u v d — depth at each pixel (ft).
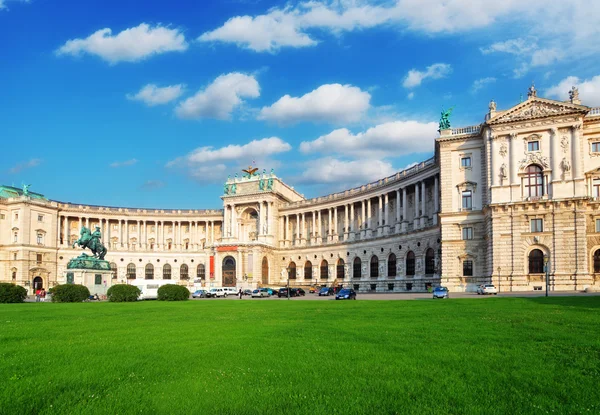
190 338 84.48
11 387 52.47
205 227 560.20
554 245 256.11
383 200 407.03
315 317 120.67
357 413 43.65
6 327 104.94
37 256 481.87
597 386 50.42
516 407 44.65
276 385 52.65
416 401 46.62
